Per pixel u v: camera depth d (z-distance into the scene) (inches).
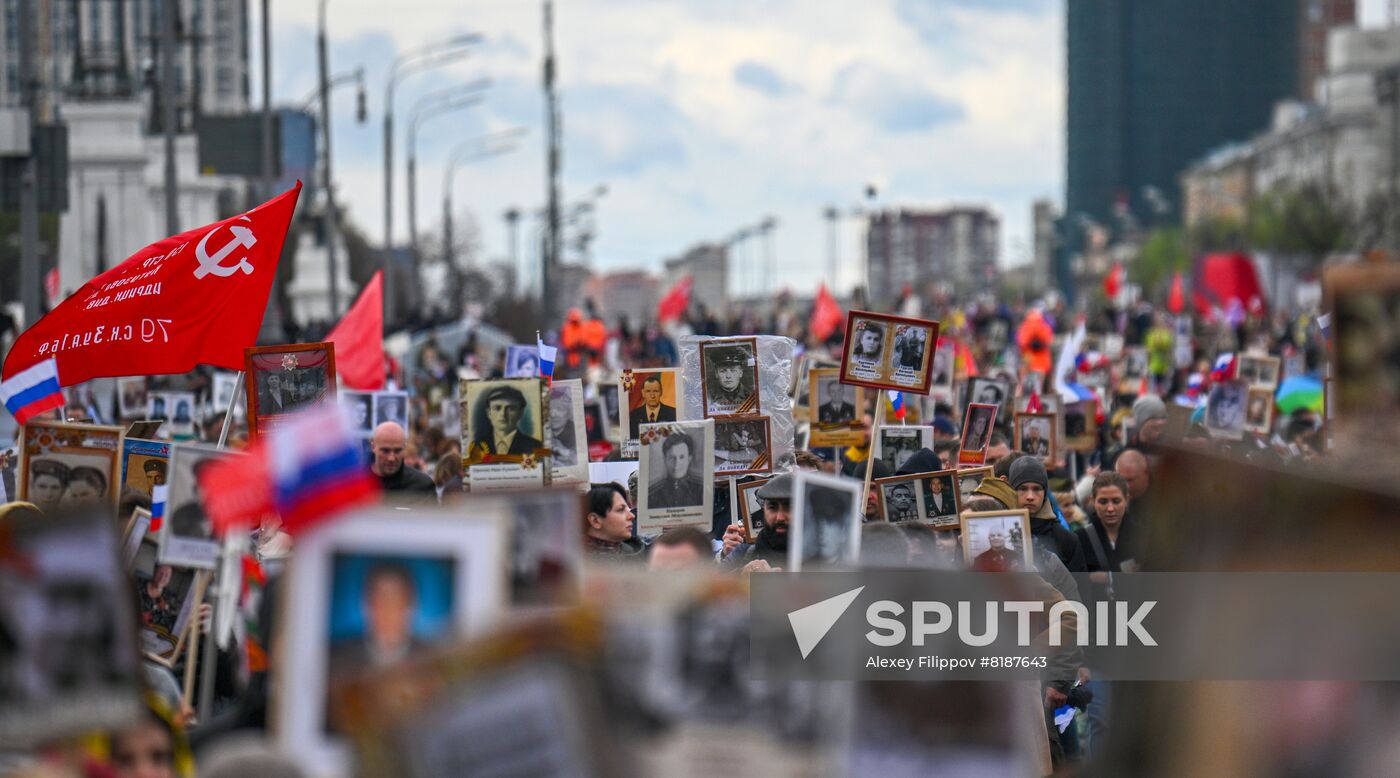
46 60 3329.2
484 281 4160.9
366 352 657.6
